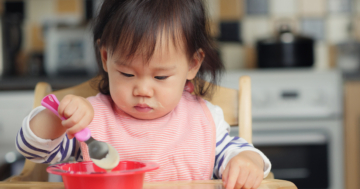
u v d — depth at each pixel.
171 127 0.90
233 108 1.03
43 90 1.02
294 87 1.90
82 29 2.11
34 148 0.68
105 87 0.95
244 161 0.65
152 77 0.75
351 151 1.91
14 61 2.25
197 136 0.92
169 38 0.74
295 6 2.39
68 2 2.43
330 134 1.89
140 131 0.88
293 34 2.07
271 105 1.90
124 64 0.73
